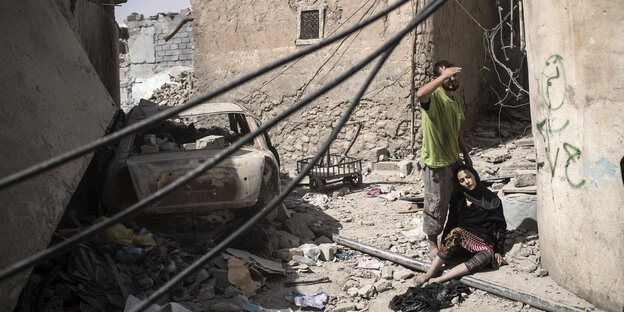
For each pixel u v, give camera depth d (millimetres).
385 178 9164
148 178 4871
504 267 4645
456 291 4219
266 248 5137
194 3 12445
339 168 8617
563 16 3900
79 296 3922
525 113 12719
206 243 4926
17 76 3773
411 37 10227
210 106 6664
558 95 4047
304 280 4680
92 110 4645
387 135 10594
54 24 4852
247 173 5074
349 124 10914
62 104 4184
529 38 4387
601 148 3701
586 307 3832
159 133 6266
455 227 4766
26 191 3316
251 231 5184
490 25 13484
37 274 3986
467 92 11945
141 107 7016
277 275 4703
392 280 4676
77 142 4102
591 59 3719
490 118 12742
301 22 11266
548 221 4309
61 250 1485
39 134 3676
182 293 4207
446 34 10758
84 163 4129
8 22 4027
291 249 5156
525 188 5531
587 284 3893
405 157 10453
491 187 6609
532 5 4258
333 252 5227
